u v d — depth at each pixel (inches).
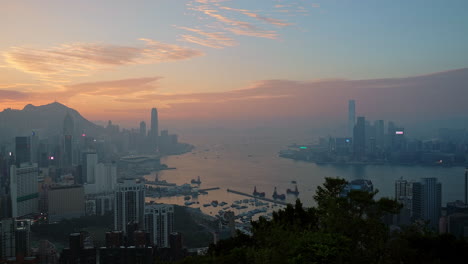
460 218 5255.9
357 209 1555.1
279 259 1268.5
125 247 4512.8
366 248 1441.9
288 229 1457.9
